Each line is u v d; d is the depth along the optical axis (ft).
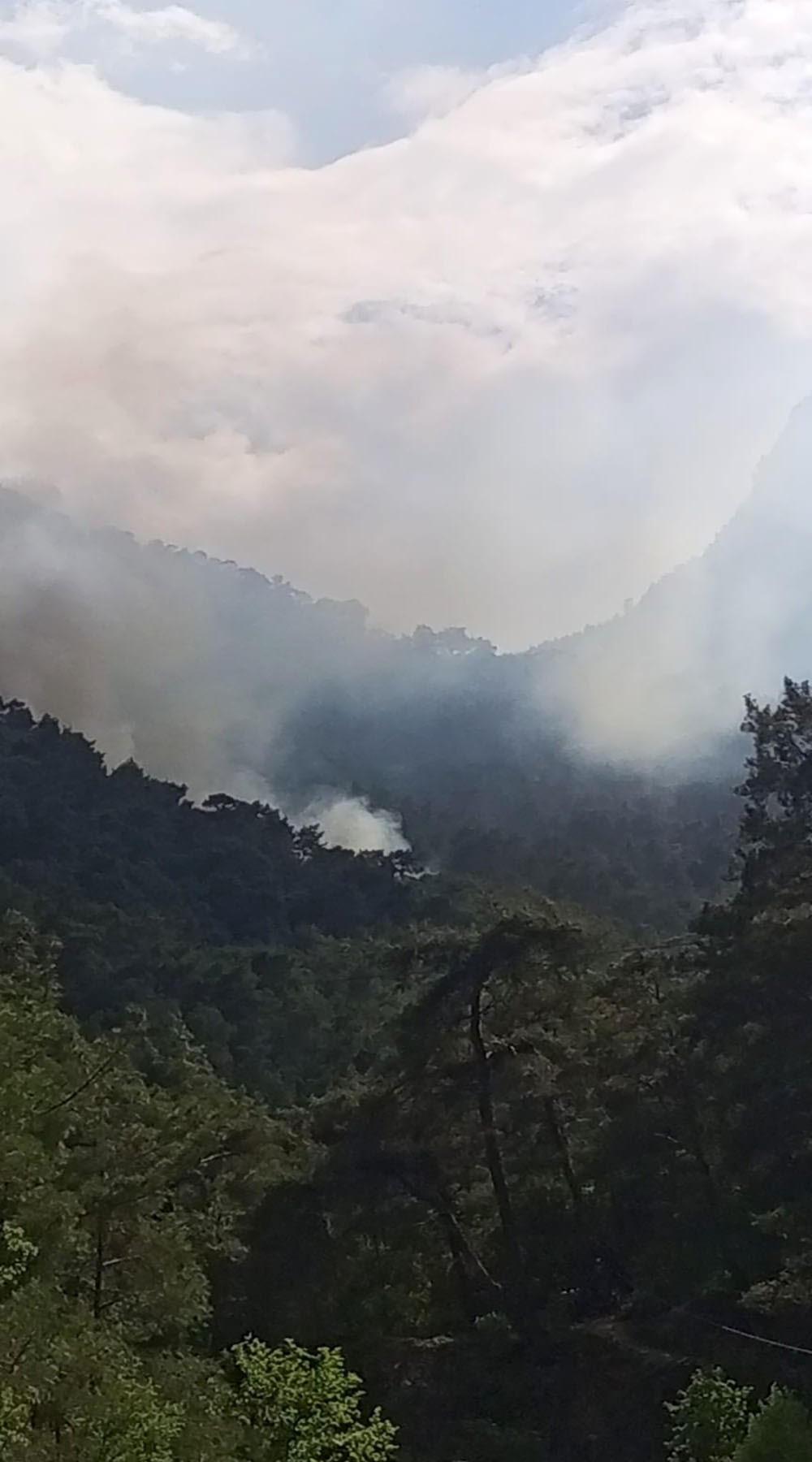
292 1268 138.31
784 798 153.89
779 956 127.75
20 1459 63.36
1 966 199.72
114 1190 113.50
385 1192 140.97
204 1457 69.51
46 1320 77.36
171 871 471.21
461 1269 143.84
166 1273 115.65
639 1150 137.49
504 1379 130.31
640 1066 138.31
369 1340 135.95
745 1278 127.54
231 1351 101.60
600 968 160.45
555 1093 140.77
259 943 424.87
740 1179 131.23
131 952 355.56
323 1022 334.03
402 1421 129.29
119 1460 66.18
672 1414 107.34
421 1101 140.77
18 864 406.00
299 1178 143.74
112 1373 73.82
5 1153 96.43
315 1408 77.25
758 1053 127.85
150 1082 235.20
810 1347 116.16
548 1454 123.75
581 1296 141.69
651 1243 137.59
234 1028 325.42
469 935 142.31
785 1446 86.74
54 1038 145.28
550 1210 146.10
